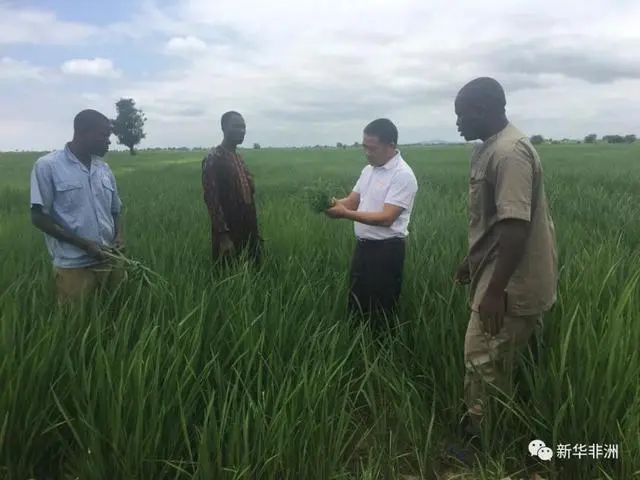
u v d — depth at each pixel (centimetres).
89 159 432
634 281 347
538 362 342
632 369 303
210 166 561
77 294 429
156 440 270
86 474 271
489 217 321
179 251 599
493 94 307
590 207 994
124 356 302
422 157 4491
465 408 357
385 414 327
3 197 1410
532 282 316
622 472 289
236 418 269
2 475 280
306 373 300
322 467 285
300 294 434
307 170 2716
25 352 318
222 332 349
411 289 474
